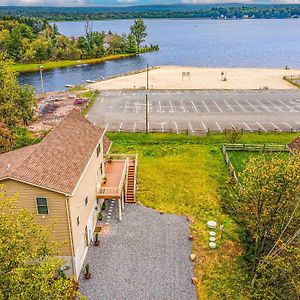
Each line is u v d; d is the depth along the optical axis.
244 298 23.50
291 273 22.33
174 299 23.47
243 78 103.44
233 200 35.59
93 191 30.17
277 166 23.72
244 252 28.03
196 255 27.70
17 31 139.75
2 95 48.97
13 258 15.29
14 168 22.98
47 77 114.94
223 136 52.84
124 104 71.94
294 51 178.75
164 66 131.12
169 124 58.84
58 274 23.44
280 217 24.36
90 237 29.20
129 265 26.52
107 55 163.00
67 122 31.89
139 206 34.62
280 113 65.06
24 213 18.12
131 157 39.16
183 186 38.72
